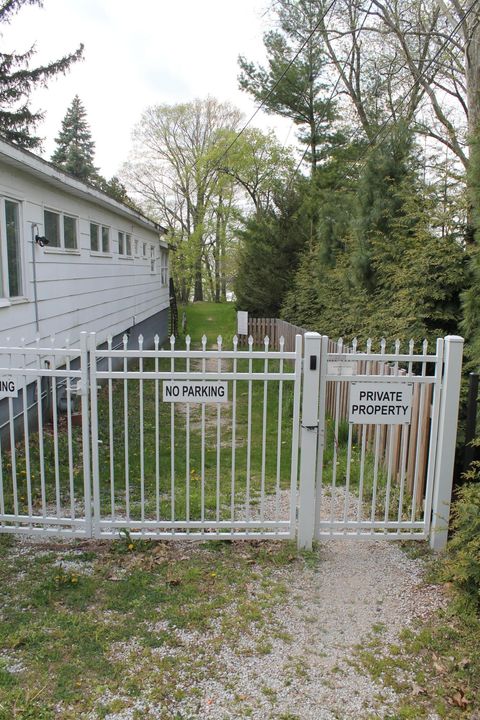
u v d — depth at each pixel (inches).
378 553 158.7
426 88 559.5
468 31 420.2
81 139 1647.4
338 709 100.1
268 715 98.4
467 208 247.9
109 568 147.1
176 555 155.0
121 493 204.5
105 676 107.0
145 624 123.3
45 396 309.9
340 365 157.0
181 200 1443.2
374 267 326.3
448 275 240.2
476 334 215.2
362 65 751.7
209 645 117.0
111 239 488.4
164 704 100.5
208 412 352.5
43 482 163.0
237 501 198.7
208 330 971.3
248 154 1203.2
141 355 154.2
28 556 153.3
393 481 211.8
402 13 608.1
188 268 1466.5
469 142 220.7
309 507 157.1
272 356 153.9
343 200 489.1
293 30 757.3
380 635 121.3
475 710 99.7
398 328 257.3
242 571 147.0
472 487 146.4
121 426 306.5
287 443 280.5
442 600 134.4
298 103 829.8
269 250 761.6
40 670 108.0
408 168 333.4
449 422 156.3
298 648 116.6
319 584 141.8
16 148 238.1
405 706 100.8
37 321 296.7
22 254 277.9
